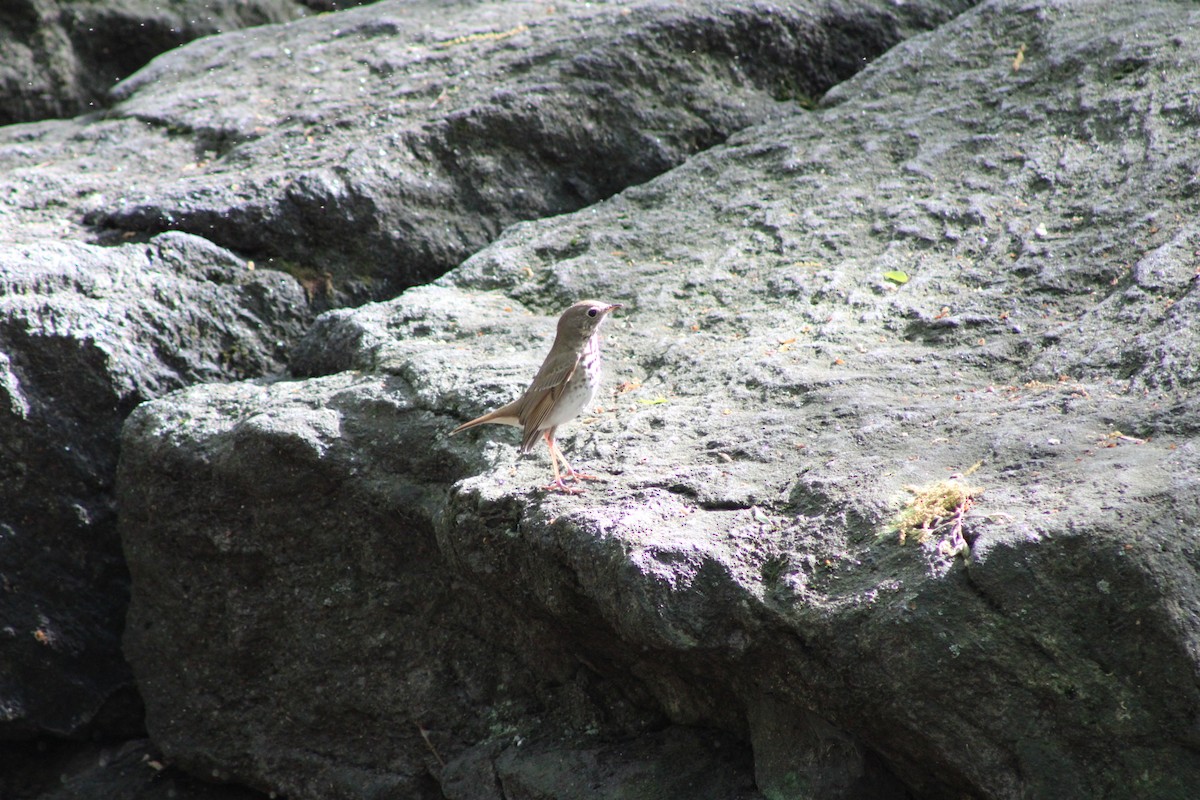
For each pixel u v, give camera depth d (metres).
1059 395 8.34
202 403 10.95
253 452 10.02
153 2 20.84
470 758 9.45
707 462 8.23
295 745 10.64
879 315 10.33
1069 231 10.94
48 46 19.83
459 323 11.55
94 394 11.58
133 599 11.27
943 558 6.63
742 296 11.25
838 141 13.93
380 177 13.95
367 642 10.17
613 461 8.48
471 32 17.41
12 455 11.23
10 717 11.12
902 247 11.47
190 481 10.44
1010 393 8.62
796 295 10.98
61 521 11.43
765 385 9.32
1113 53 13.70
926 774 6.87
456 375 10.22
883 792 7.09
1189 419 7.53
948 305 10.27
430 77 16.00
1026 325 9.70
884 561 6.81
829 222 12.23
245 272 13.04
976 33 15.27
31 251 12.06
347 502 9.90
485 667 9.74
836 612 6.64
